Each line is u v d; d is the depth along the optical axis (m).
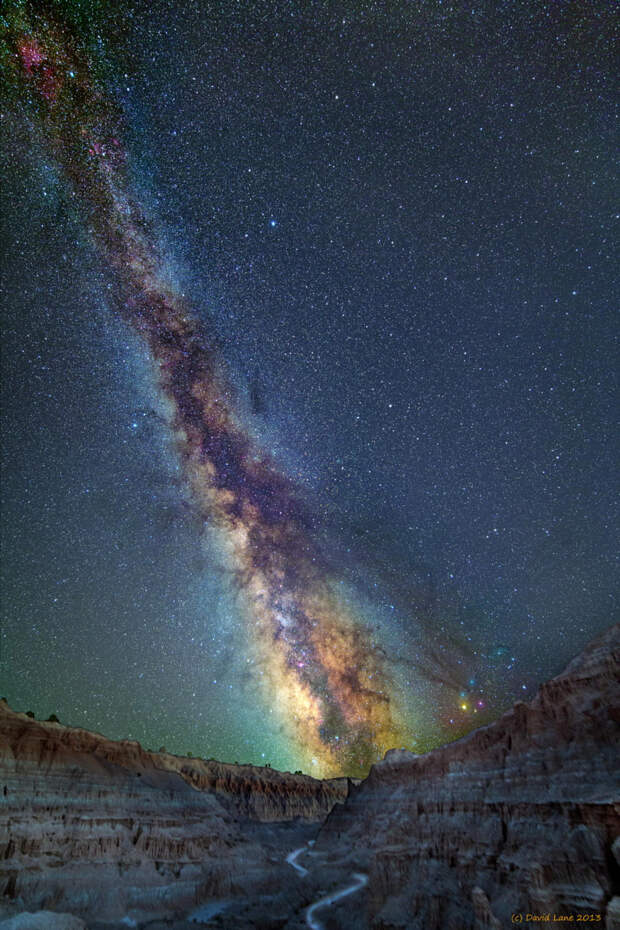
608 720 21.77
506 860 20.53
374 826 33.00
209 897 31.67
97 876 28.50
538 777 22.62
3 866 25.50
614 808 17.91
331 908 26.97
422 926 21.45
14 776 30.11
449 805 26.59
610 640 24.83
